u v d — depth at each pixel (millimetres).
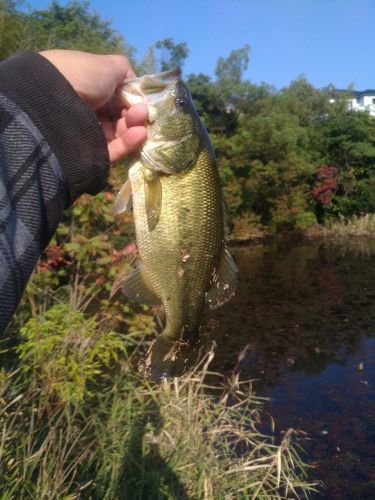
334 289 2686
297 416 1290
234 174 4918
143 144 412
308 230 5328
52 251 1130
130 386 828
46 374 708
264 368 1598
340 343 1832
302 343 1832
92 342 793
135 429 763
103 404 776
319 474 1048
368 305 2346
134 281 423
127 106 424
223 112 5938
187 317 439
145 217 414
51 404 698
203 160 432
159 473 709
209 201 434
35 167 255
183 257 426
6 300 228
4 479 554
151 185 412
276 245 4531
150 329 1125
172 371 438
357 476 1041
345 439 1188
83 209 1223
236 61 6336
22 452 609
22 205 244
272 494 810
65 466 653
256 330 1983
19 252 236
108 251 1251
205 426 850
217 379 1493
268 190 5023
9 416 621
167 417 820
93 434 710
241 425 955
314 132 6043
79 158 274
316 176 5688
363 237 4934
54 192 261
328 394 1420
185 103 425
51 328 776
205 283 441
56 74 277
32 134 258
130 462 715
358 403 1368
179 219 421
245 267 3420
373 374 1550
